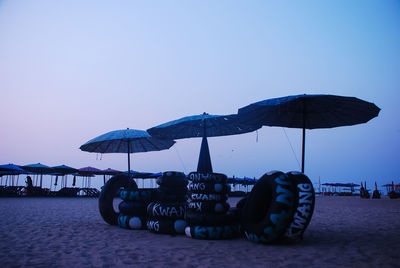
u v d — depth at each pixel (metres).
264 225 4.99
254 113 6.48
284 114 6.69
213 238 5.67
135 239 5.73
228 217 5.82
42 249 4.77
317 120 6.93
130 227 7.13
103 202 7.91
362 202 22.20
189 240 5.62
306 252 4.50
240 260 4.04
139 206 7.25
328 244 5.12
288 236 4.95
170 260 4.05
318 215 10.64
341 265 3.76
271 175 5.32
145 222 7.11
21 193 28.78
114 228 7.33
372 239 5.61
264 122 7.03
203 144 6.91
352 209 13.91
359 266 3.71
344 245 5.03
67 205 16.09
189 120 6.58
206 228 5.68
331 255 4.30
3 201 19.45
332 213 11.52
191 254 4.41
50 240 5.57
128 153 8.69
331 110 6.37
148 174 36.62
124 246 5.04
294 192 5.00
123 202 7.53
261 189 5.50
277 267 3.69
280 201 4.88
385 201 24.36
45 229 6.98
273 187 5.09
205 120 7.15
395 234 6.21
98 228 7.30
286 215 4.85
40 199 23.41
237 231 5.94
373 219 9.23
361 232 6.50
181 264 3.84
